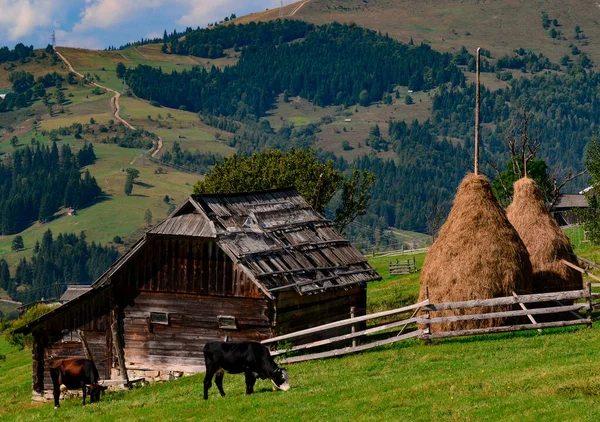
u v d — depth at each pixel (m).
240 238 38.19
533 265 36.31
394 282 72.19
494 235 33.84
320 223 44.50
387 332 39.59
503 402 22.23
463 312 33.19
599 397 21.61
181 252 38.59
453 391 24.00
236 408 25.53
